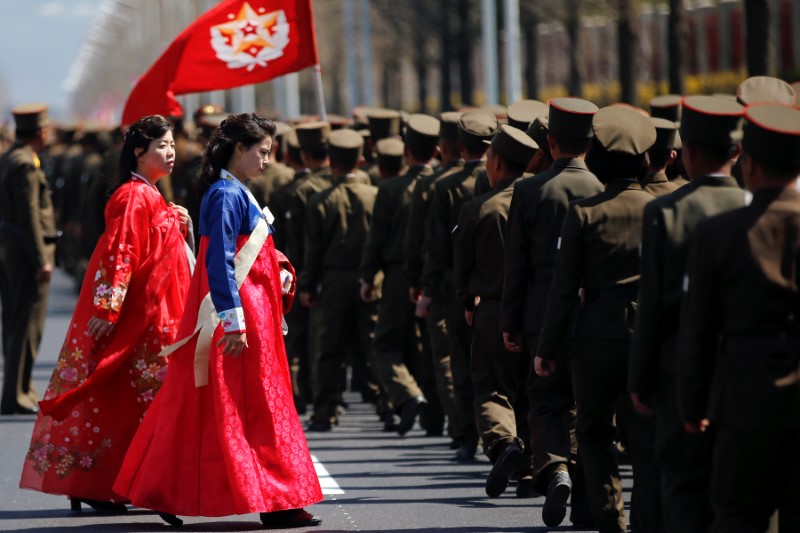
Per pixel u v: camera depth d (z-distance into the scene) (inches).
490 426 775.7
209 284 688.4
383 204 1042.1
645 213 569.0
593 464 658.2
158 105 1005.8
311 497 701.9
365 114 1328.7
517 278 722.2
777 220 502.6
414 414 1027.9
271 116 2418.8
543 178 723.4
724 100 580.4
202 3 4547.2
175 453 693.3
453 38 4128.9
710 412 513.7
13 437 1070.4
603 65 4554.6
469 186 920.9
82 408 752.3
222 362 691.4
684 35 2716.5
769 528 514.9
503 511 770.2
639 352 563.5
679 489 570.6
